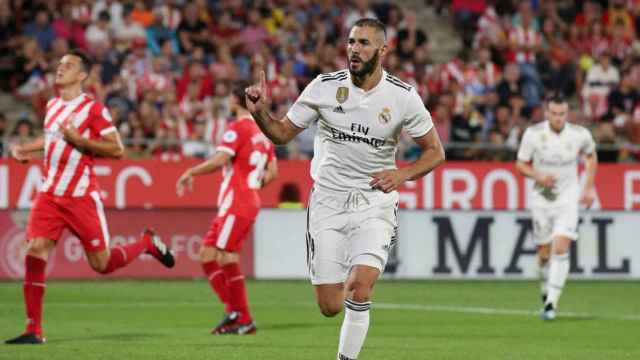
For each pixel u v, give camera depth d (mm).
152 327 29375
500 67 60125
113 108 50938
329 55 57938
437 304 37188
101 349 23688
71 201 24984
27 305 24734
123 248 26703
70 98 25031
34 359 21719
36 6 56438
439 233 46812
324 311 19969
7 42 54906
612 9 65375
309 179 46094
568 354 24297
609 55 62188
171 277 45219
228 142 28188
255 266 45844
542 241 34812
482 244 47031
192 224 45281
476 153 49750
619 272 47562
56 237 25016
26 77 54219
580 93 61219
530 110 56656
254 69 55781
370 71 19156
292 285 44031
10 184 43594
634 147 49531
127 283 43781
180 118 51625
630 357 23938
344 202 19656
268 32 59344
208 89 54500
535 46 61094
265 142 28906
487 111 56031
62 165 24938
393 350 24484
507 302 38125
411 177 19281
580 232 47312
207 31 57938
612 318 33156
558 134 33906
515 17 62781
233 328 27891
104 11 55875
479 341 26812
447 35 64625
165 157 46562
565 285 45500
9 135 50562
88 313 33094
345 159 19625
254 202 28391
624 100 58625
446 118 54125
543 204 34406
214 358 22406
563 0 65250
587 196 34406
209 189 45344
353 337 19203
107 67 53875
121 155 25281
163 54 56250
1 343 24719
